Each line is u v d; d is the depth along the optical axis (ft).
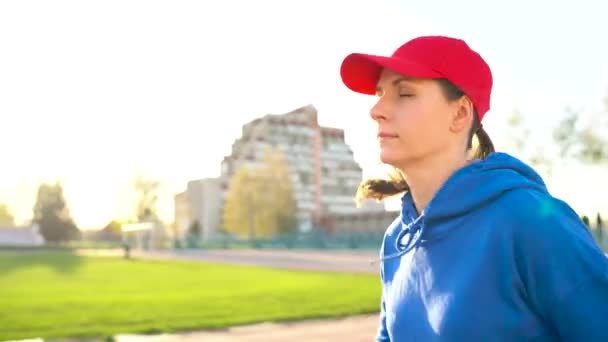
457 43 4.73
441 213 4.61
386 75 4.91
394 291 5.11
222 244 208.03
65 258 131.54
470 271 4.39
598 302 4.01
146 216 276.00
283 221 261.24
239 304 41.73
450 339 4.36
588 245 4.20
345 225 240.73
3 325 32.22
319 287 53.93
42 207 289.33
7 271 84.33
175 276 72.95
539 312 4.31
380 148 4.92
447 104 4.77
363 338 29.30
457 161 4.91
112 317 35.37
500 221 4.37
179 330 31.27
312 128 377.91
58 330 30.63
